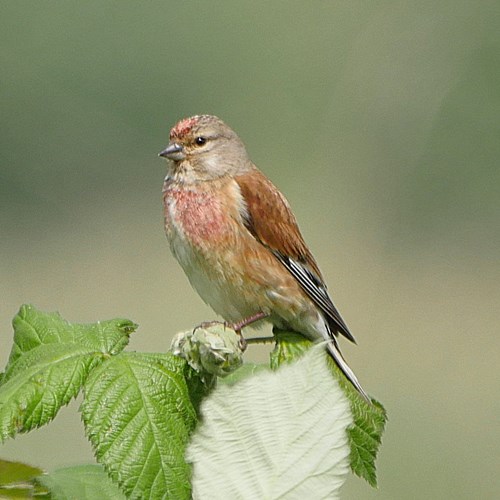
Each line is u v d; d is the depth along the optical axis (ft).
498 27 66.08
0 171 63.77
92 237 61.21
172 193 18.06
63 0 66.44
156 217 63.10
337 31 69.67
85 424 8.00
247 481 6.38
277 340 11.93
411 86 66.69
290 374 6.50
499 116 64.44
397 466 32.19
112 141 66.18
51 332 8.88
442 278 58.23
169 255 56.18
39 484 8.24
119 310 50.03
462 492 31.07
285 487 6.34
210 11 69.26
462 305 53.93
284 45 69.67
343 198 65.41
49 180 64.69
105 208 65.16
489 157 64.44
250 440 6.42
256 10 68.80
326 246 61.72
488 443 34.37
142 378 8.22
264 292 17.56
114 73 66.90
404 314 52.80
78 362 8.33
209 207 17.65
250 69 69.31
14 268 56.29
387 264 59.72
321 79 69.26
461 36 66.49
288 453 6.39
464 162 64.69
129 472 7.84
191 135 17.92
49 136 65.41
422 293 55.67
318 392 6.45
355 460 8.82
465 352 47.62
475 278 58.54
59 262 56.85
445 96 65.72
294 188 66.39
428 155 65.00
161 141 67.62
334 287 56.08
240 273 17.48
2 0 64.85
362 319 51.83
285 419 6.43
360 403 9.01
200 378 8.54
